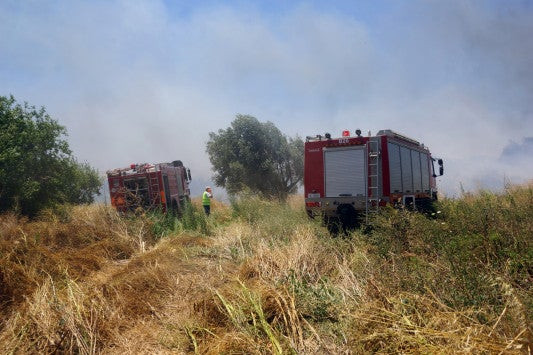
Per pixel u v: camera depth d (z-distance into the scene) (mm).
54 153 16125
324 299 4660
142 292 5750
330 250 7043
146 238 10953
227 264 7082
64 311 4605
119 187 14820
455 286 3959
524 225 5660
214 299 4820
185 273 6711
